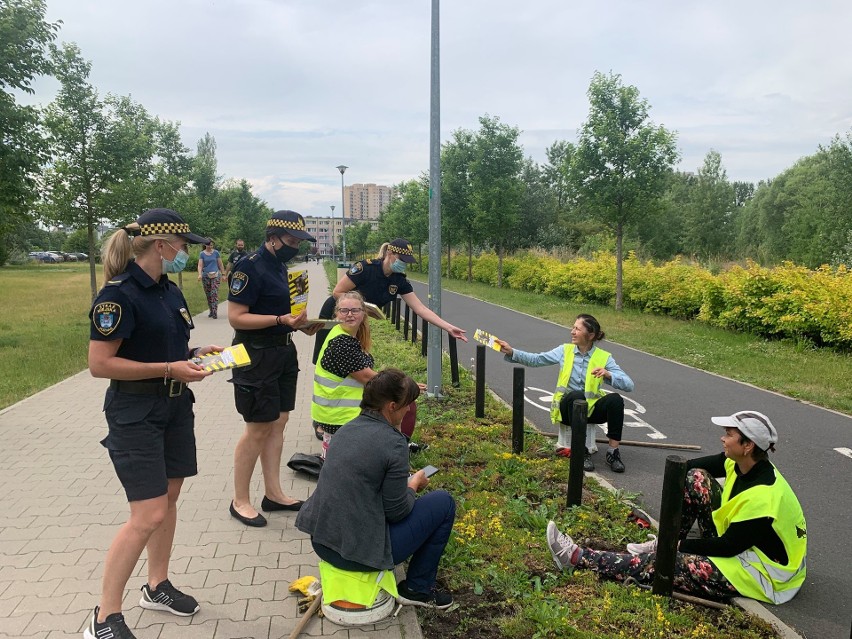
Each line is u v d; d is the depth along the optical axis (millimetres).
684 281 16875
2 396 7957
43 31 11031
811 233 32844
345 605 3268
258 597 3508
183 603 3305
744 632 3229
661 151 18094
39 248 101875
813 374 9820
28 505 4664
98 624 2914
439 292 8016
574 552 3799
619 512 4691
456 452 5969
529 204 48281
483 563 3906
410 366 10094
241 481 4426
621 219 18859
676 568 3641
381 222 63219
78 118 14797
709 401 8469
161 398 2979
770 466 3629
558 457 5977
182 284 29094
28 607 3326
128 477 2893
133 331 2904
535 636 3166
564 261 31344
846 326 11164
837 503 5207
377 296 6051
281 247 4312
